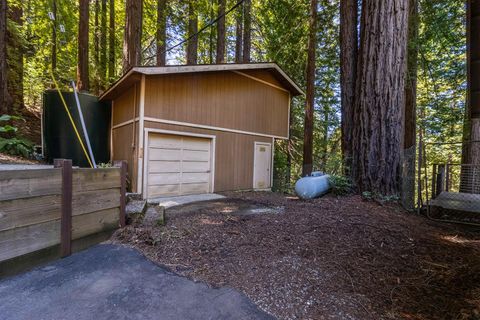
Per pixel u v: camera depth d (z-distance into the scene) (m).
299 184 5.54
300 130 13.29
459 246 3.08
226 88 7.76
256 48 14.65
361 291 2.13
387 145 4.77
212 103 7.38
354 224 3.57
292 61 11.28
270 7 11.03
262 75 8.95
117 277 2.23
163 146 6.35
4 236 2.07
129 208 3.79
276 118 9.57
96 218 2.94
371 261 2.63
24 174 2.20
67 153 7.39
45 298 1.91
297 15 10.23
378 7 4.82
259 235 3.23
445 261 2.69
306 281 2.24
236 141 8.12
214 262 2.54
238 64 7.69
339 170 5.82
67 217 2.58
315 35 9.62
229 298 1.97
